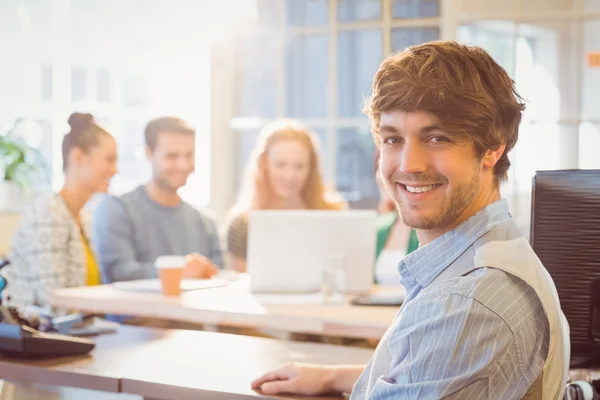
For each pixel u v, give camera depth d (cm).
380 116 140
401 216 141
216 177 538
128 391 180
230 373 185
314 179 404
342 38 520
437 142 134
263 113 532
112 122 539
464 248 137
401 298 292
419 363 130
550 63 445
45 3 534
